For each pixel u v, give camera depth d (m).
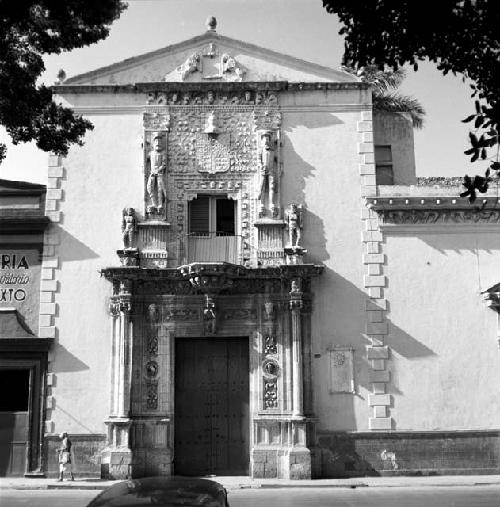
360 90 27.56
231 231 26.95
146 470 24.70
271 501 19.44
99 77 27.45
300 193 26.83
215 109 27.33
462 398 25.39
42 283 26.11
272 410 25.20
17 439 25.30
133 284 25.67
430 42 9.80
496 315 25.92
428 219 26.52
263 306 25.88
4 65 16.58
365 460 24.94
